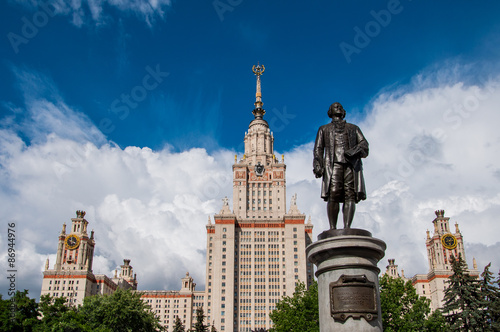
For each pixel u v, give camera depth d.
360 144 20.77
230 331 196.50
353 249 18.59
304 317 66.06
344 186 20.62
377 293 18.48
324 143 21.59
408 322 62.06
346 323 17.89
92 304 87.19
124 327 87.12
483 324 64.44
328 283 18.73
